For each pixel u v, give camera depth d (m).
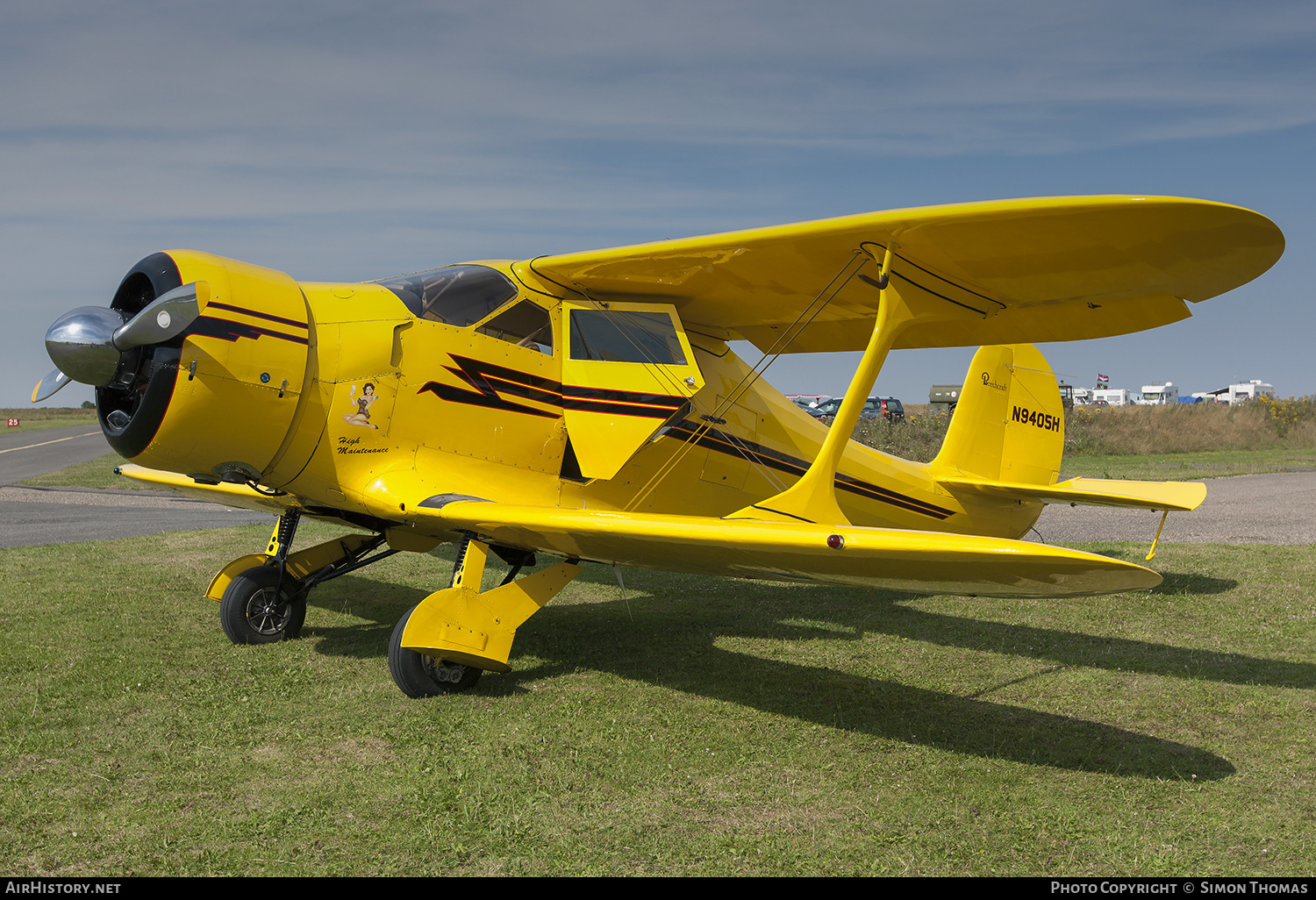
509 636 4.66
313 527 11.15
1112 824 3.11
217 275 4.37
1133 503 6.96
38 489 16.83
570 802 3.23
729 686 4.78
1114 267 4.21
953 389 39.97
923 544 3.28
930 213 3.87
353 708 4.21
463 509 4.46
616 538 4.14
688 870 2.74
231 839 2.86
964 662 5.31
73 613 6.12
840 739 3.96
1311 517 11.88
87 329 4.21
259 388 4.40
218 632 5.67
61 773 3.37
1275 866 2.80
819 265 4.72
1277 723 4.20
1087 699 4.59
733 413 5.99
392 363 4.72
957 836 3.00
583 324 5.28
